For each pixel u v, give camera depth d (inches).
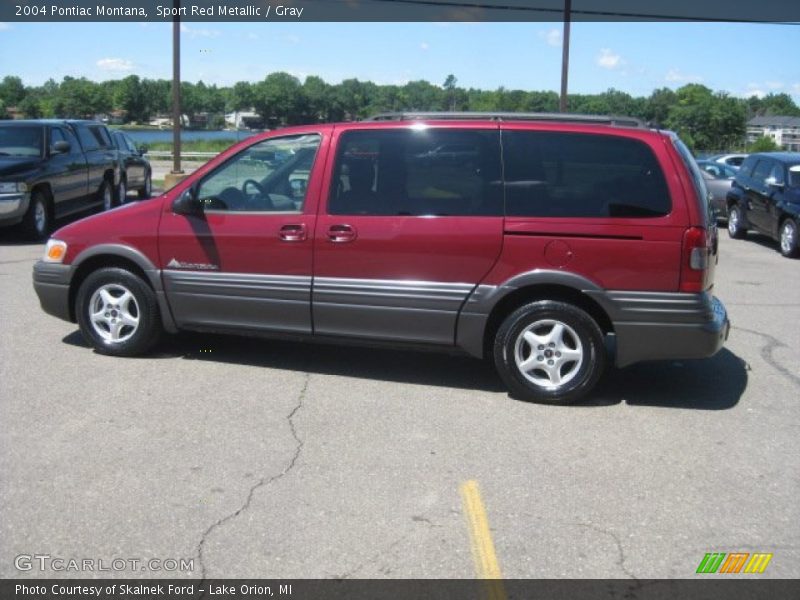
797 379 241.0
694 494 160.7
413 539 140.8
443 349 217.5
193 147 1305.4
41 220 491.2
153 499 153.4
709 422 201.8
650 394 223.1
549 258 205.3
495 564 133.3
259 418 196.7
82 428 187.5
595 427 196.2
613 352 240.4
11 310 301.1
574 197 205.6
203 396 211.6
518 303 213.2
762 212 558.3
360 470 168.4
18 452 173.0
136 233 236.4
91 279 242.4
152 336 241.4
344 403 209.2
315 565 132.2
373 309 217.5
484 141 211.6
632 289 202.8
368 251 215.5
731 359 262.2
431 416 201.3
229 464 169.8
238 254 227.1
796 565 135.0
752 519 150.8
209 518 146.7
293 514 148.9
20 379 221.6
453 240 209.3
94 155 575.5
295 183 224.2
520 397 214.7
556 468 171.6
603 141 206.4
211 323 234.7
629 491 161.3
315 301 221.9
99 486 158.1
